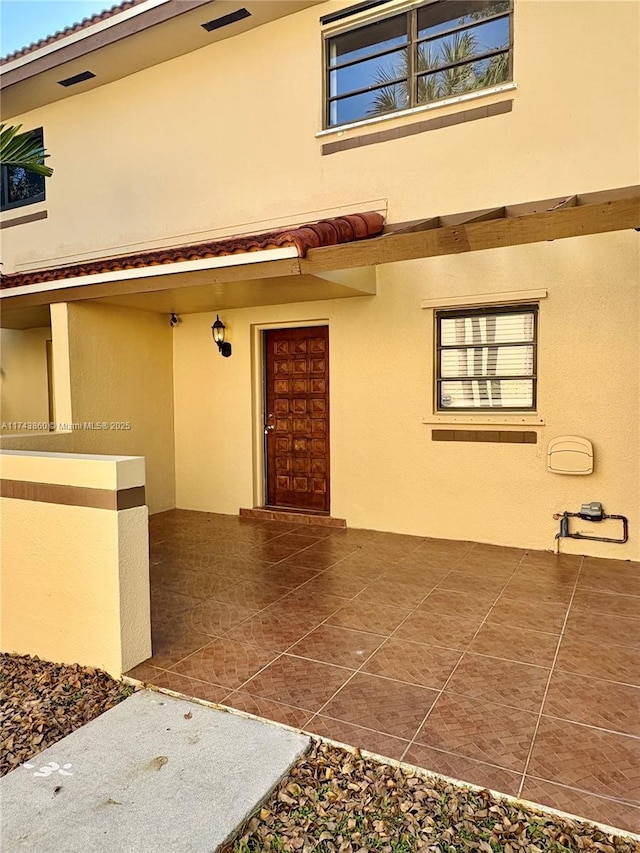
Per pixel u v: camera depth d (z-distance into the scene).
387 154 6.75
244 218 7.77
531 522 6.39
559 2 5.82
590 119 5.75
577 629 4.31
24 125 9.83
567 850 2.25
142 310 8.28
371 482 7.30
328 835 2.36
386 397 7.11
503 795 2.53
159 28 7.44
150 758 2.79
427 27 6.56
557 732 2.99
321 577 5.57
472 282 6.48
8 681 3.67
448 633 4.25
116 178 8.88
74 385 7.28
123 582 3.64
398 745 2.89
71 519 3.78
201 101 8.02
